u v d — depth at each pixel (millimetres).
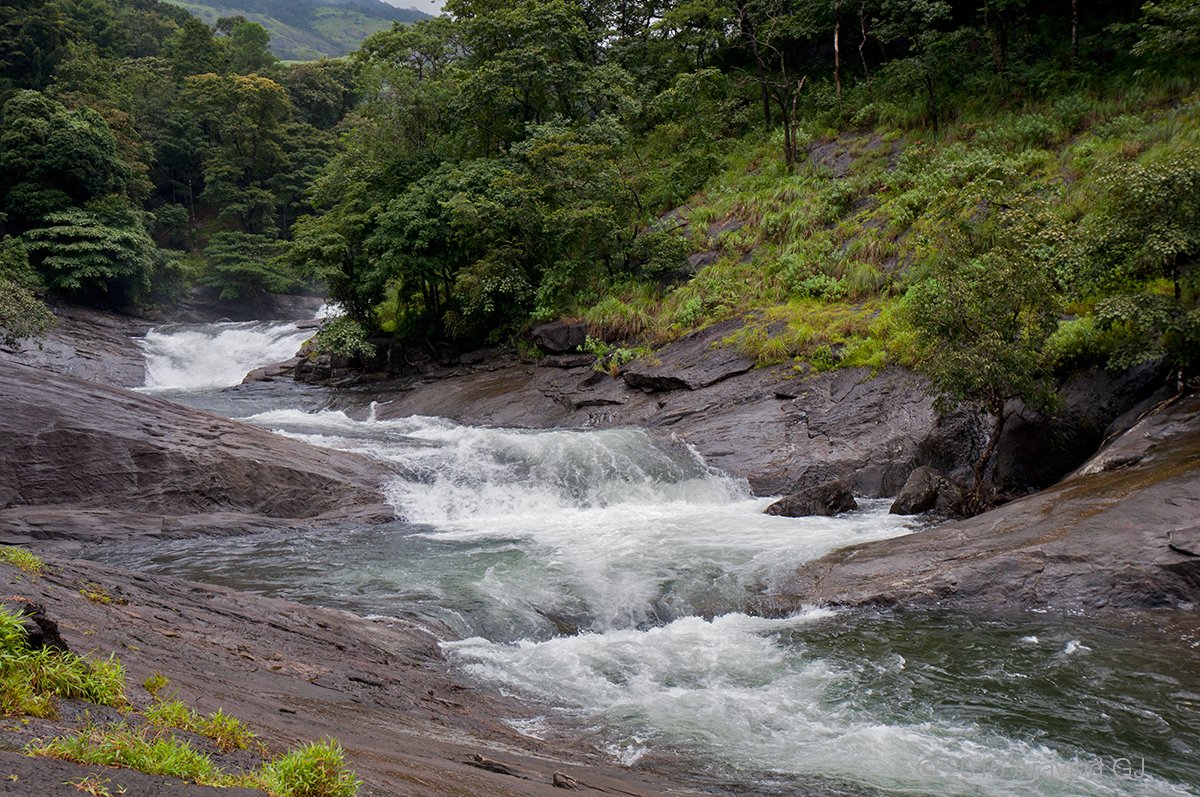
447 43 38312
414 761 4395
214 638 7078
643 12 40562
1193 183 13781
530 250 28484
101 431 15102
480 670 8781
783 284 23797
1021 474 16031
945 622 9969
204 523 14328
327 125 76750
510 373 26719
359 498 16234
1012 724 7215
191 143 62531
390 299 35781
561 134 27984
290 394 29734
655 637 9984
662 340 23859
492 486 17078
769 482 17406
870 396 18578
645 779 5918
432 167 32094
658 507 16828
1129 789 6086
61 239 42125
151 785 2619
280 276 56031
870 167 27172
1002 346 13883
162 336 39469
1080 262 15000
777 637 9828
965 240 17062
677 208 30469
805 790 6008
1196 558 9844
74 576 7746
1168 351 14438
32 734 2826
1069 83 26781
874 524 14320
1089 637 9188
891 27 30266
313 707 5527
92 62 58344
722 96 34531
